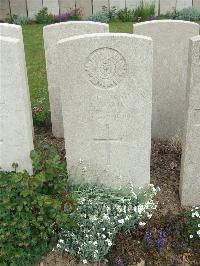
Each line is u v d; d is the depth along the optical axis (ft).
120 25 10.31
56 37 4.87
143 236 3.80
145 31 4.75
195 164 3.99
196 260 3.63
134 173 4.17
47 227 3.62
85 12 11.07
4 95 3.79
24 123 3.92
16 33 4.67
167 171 4.66
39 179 3.63
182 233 3.80
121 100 3.82
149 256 3.64
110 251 3.69
